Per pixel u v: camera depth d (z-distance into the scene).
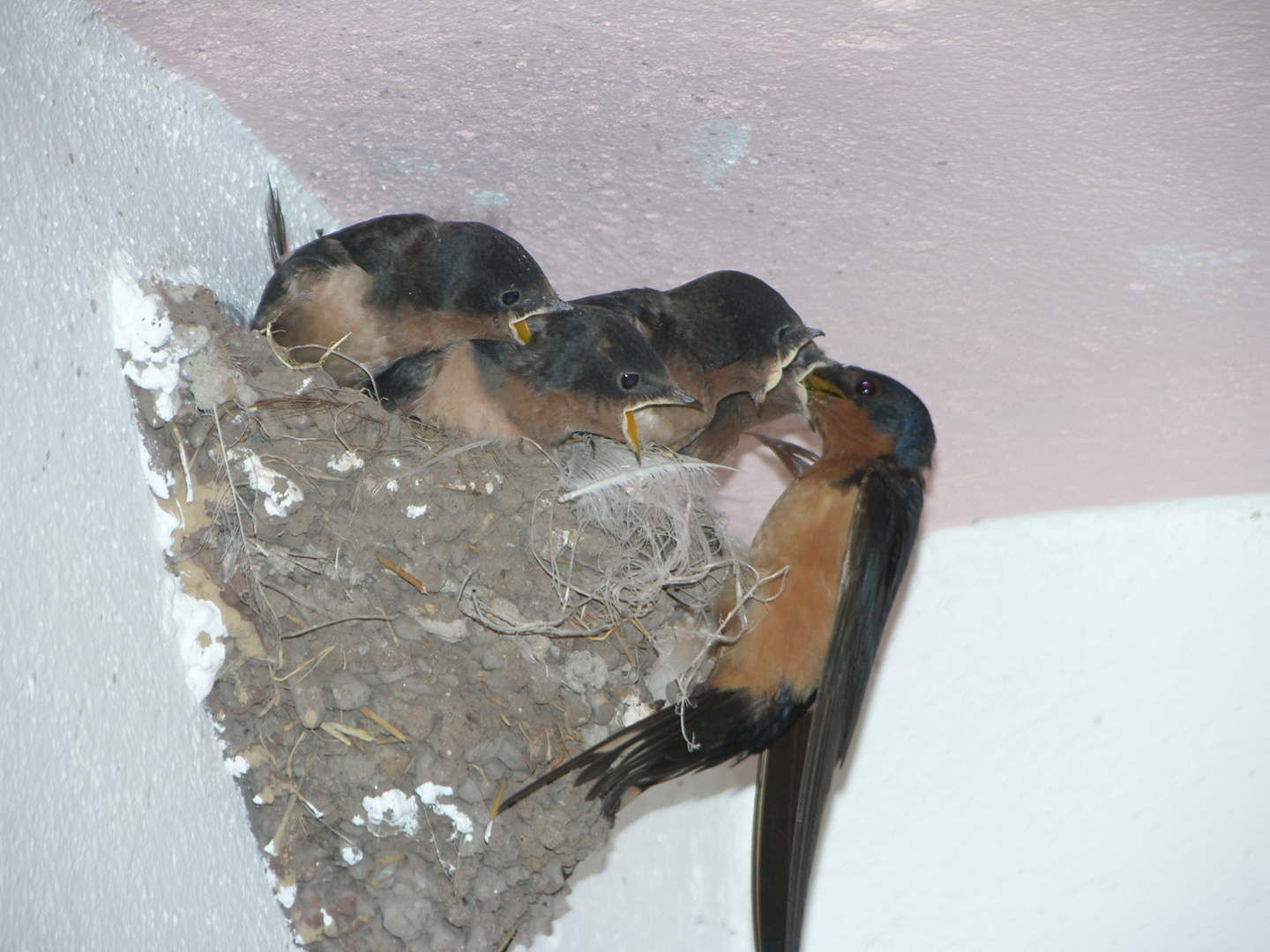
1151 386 3.50
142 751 2.26
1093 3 2.78
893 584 3.10
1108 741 3.86
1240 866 3.90
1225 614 3.81
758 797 3.07
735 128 3.10
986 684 3.82
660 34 2.90
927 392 3.60
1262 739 3.87
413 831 2.64
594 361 3.02
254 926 2.46
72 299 2.27
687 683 2.97
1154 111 2.97
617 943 3.47
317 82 2.99
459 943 2.64
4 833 1.93
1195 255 3.22
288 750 2.57
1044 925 3.85
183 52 2.87
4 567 1.97
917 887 3.79
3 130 2.17
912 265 3.33
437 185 3.26
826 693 2.88
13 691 1.96
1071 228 3.21
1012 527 3.80
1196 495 3.75
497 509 2.82
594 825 2.79
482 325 3.02
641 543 2.91
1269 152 3.00
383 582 2.69
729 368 3.28
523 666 2.77
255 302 3.09
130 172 2.63
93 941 2.06
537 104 3.06
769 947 2.91
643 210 3.30
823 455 3.34
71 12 2.56
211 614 2.47
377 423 2.77
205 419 2.51
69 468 2.16
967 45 2.89
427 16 2.83
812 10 2.84
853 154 3.13
